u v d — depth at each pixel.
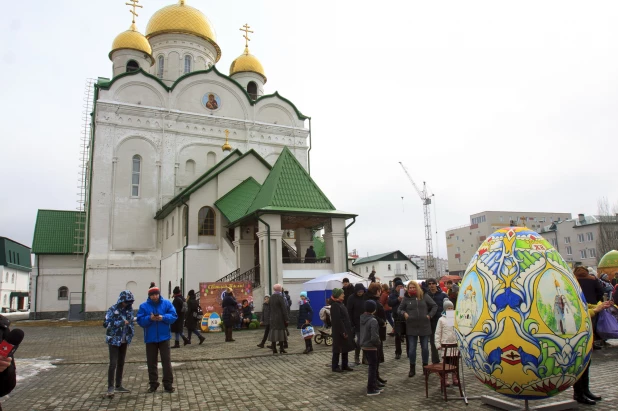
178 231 29.67
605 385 8.52
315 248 35.44
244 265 24.91
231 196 28.66
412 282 10.16
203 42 41.97
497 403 7.41
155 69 41.38
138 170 33.81
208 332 20.45
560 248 69.69
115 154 33.09
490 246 6.83
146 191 33.69
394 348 13.81
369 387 8.48
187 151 35.38
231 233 28.48
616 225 58.47
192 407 8.15
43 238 39.59
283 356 13.17
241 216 25.06
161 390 9.43
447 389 8.78
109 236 32.22
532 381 6.14
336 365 10.74
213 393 9.11
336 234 23.80
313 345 15.20
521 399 7.11
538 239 6.65
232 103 37.66
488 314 6.39
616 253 18.80
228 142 36.78
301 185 24.25
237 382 10.02
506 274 6.39
